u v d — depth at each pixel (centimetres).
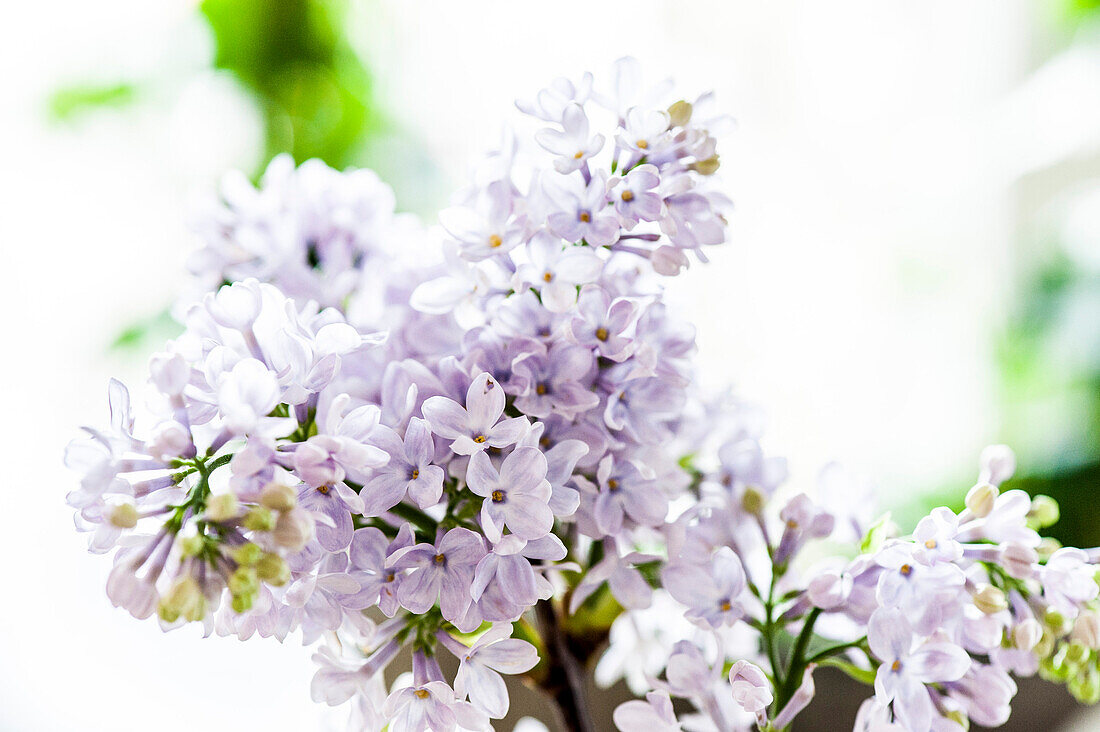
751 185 146
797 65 147
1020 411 133
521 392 48
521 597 47
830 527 50
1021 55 154
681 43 141
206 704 107
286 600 46
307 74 114
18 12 110
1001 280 149
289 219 54
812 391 141
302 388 47
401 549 46
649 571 51
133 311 111
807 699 48
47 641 126
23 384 123
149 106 113
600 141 48
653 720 48
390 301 51
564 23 128
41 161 117
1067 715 104
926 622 47
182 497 46
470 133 123
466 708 47
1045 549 50
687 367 51
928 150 151
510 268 49
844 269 149
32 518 129
